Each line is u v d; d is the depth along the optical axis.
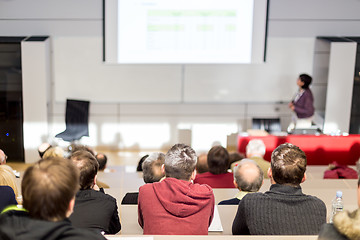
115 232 2.35
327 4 7.66
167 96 7.93
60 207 1.38
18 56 7.01
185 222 2.14
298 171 2.17
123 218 2.61
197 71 7.82
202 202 2.17
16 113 7.17
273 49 7.80
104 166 4.92
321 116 7.86
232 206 2.66
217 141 8.14
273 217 2.11
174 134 8.10
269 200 2.14
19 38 7.20
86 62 7.67
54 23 7.49
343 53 7.32
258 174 2.77
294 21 7.70
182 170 2.29
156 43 7.50
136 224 2.55
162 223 2.13
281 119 8.09
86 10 7.48
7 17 7.38
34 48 6.98
